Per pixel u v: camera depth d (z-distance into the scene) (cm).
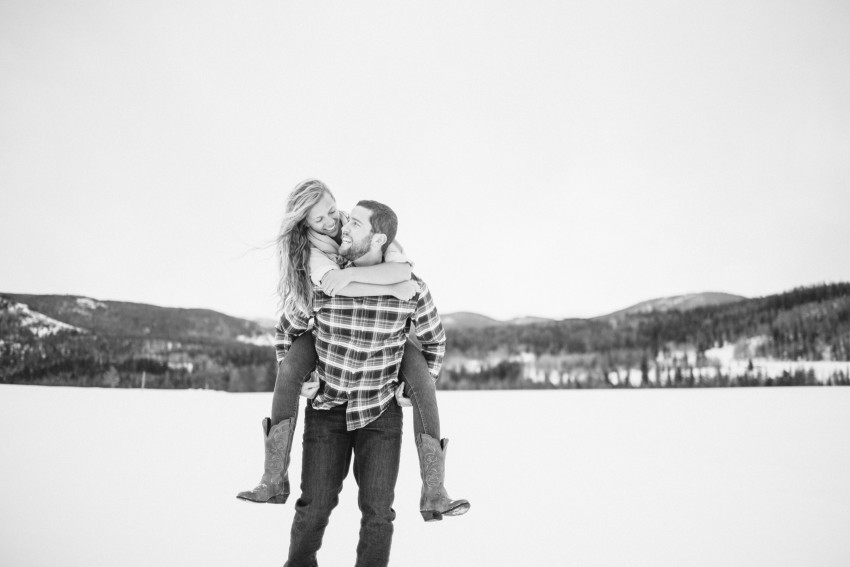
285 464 213
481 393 1458
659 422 730
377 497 212
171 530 304
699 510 338
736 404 978
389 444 216
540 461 481
